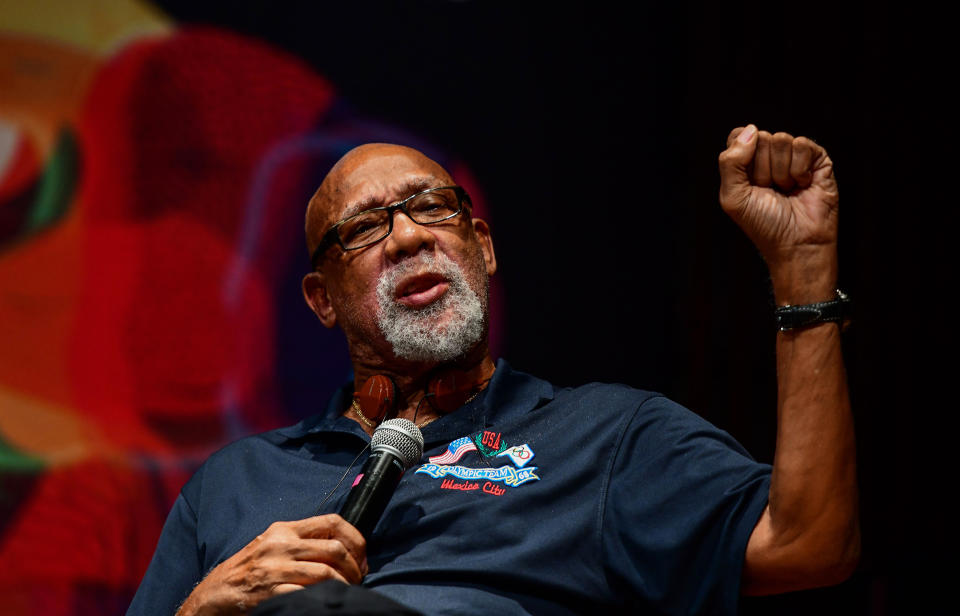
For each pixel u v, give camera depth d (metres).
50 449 6.66
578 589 3.77
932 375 7.71
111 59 7.19
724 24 8.45
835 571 3.41
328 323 5.05
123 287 6.98
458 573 3.75
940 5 7.96
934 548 7.46
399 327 4.43
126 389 6.88
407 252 4.48
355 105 7.68
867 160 7.97
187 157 7.25
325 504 4.19
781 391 3.47
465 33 8.04
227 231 7.27
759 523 3.54
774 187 3.63
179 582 4.35
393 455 3.77
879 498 7.57
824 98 8.14
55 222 6.90
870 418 7.68
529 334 7.81
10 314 6.71
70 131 7.02
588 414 4.26
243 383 7.14
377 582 3.78
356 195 4.69
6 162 6.84
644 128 8.39
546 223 8.01
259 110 7.45
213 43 7.43
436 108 7.87
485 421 4.35
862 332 7.77
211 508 4.43
